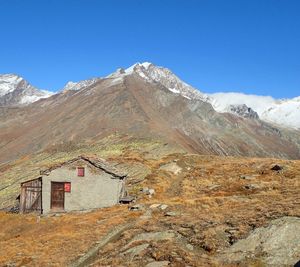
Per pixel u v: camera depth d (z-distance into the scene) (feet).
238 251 90.79
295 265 80.69
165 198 199.11
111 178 185.06
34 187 192.13
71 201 185.98
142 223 124.36
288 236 92.32
